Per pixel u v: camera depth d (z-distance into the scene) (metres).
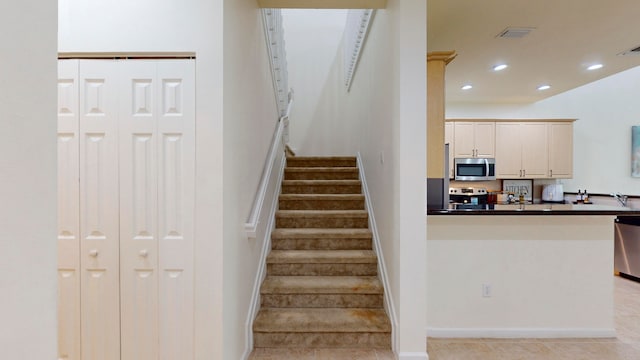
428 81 3.00
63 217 1.83
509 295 2.74
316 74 5.57
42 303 0.69
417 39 2.23
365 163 3.80
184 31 1.81
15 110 0.63
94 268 1.84
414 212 2.24
